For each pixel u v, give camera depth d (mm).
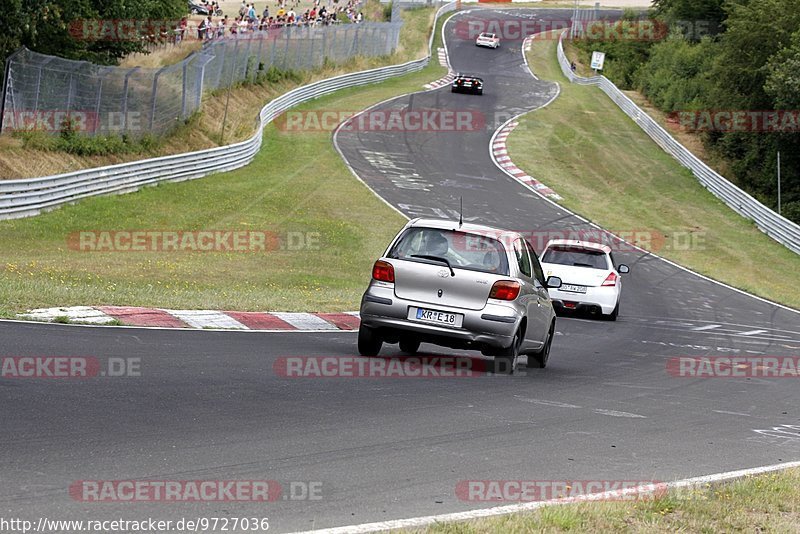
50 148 65312
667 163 109438
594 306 44688
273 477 13547
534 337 26922
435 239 25281
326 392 20188
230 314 32688
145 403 17359
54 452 13711
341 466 14461
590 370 29234
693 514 13320
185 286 41875
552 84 158750
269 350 25531
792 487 15617
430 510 12617
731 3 117000
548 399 22344
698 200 96000
